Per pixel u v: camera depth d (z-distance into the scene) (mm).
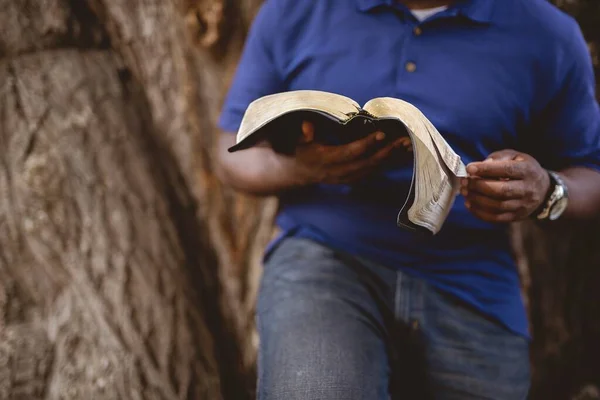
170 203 2744
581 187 1862
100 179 2646
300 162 1728
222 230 2803
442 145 1470
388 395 1752
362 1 1858
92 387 2342
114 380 2348
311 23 1894
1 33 2801
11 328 2488
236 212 2814
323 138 1777
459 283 1864
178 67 2857
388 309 1858
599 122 1937
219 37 2805
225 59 2842
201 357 2484
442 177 1456
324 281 1810
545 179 1726
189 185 2826
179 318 2514
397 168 1805
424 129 1427
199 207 2809
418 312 1847
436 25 1820
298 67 1901
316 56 1870
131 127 2789
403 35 1831
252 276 2773
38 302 2551
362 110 1416
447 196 1541
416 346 1870
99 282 2518
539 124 1927
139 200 2664
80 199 2607
